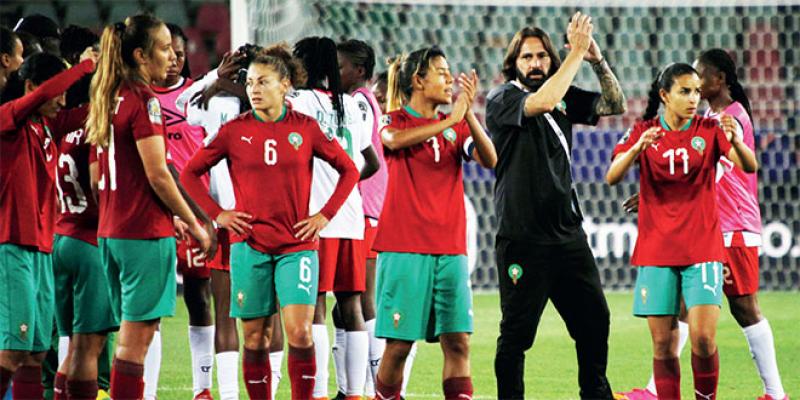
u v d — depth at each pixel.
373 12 48.59
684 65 20.55
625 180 45.00
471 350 31.83
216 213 19.34
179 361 30.03
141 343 19.14
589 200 44.91
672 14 50.47
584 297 20.88
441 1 44.75
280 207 19.31
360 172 23.50
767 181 44.41
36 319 19.30
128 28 18.91
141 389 19.11
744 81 48.28
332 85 22.69
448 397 19.27
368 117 23.53
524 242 20.55
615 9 50.69
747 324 24.00
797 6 48.81
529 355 31.05
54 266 20.23
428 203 19.25
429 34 49.91
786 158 44.50
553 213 20.56
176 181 21.77
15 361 18.97
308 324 19.28
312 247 19.48
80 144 20.12
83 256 19.92
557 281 20.88
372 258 25.44
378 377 19.83
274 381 23.12
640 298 20.72
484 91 49.59
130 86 18.88
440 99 19.44
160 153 18.67
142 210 18.95
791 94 47.69
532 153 20.62
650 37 50.62
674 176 20.34
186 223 18.97
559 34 51.16
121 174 18.91
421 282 19.19
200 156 19.52
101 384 24.69
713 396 20.39
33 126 19.22
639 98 49.09
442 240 19.22
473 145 19.50
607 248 43.44
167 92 24.22
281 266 19.34
